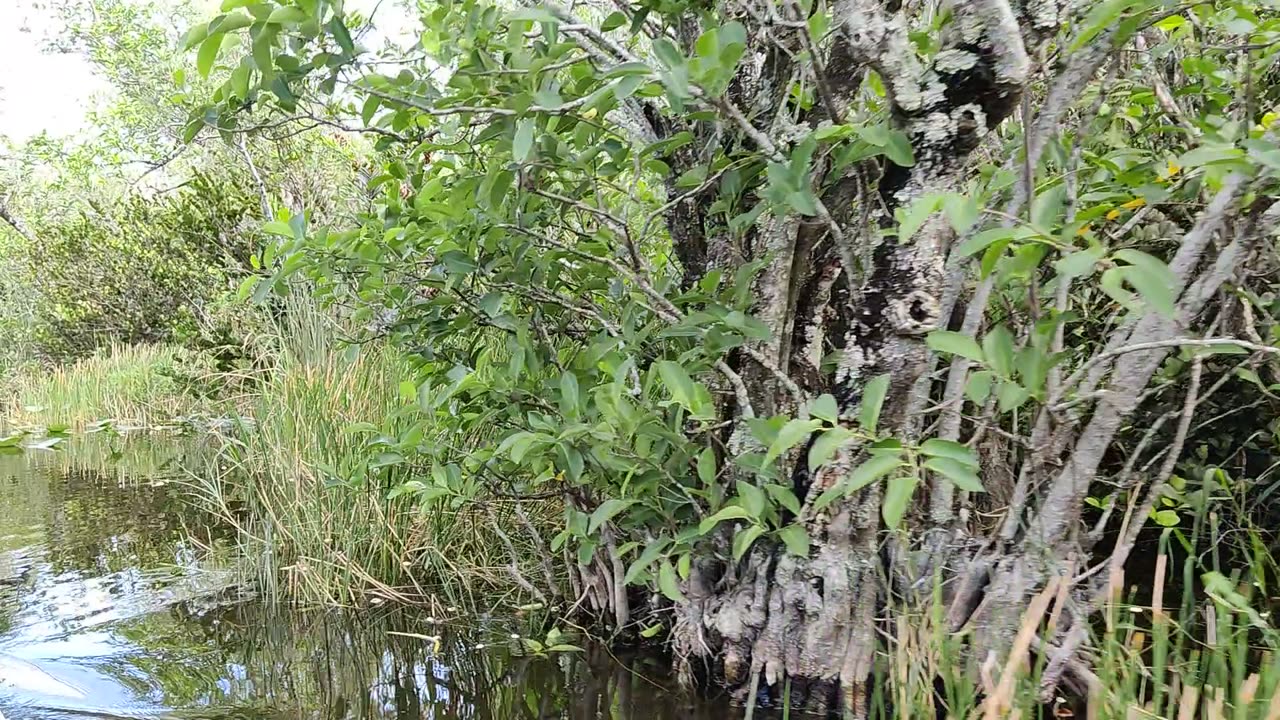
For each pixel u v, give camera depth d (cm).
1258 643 169
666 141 168
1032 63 135
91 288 882
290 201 561
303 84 163
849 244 166
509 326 199
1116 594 162
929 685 150
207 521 374
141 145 1073
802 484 172
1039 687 150
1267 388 198
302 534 279
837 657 168
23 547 333
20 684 195
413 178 207
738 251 185
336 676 203
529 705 183
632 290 200
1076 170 167
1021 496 164
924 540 175
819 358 189
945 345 124
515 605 251
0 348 1116
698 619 189
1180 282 146
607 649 214
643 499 182
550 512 284
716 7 165
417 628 236
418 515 277
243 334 618
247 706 185
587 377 192
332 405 304
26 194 1390
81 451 613
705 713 175
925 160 139
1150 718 138
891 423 154
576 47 157
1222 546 226
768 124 181
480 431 245
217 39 144
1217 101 181
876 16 137
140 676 202
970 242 108
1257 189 136
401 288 209
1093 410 192
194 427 621
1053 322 129
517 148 139
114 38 1001
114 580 286
